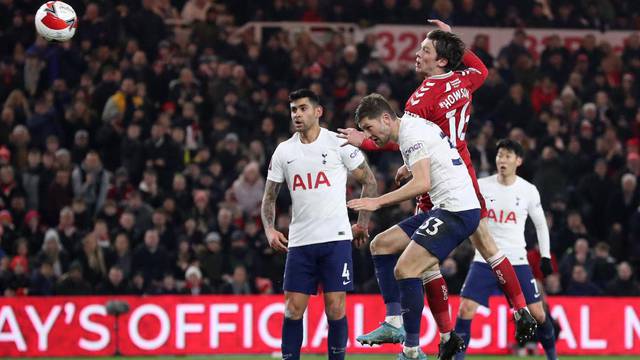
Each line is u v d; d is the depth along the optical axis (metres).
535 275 26.19
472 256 26.25
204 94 31.66
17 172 28.12
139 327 24.77
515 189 20.38
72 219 26.81
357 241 17.73
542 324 20.23
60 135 30.28
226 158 29.45
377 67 32.50
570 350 25.50
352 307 24.98
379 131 15.34
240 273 25.80
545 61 34.72
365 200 14.84
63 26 19.00
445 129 16.06
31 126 30.05
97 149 30.25
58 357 24.47
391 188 28.64
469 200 15.42
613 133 31.16
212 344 24.89
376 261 16.56
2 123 29.62
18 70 31.78
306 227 16.97
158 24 33.56
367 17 35.75
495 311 25.30
